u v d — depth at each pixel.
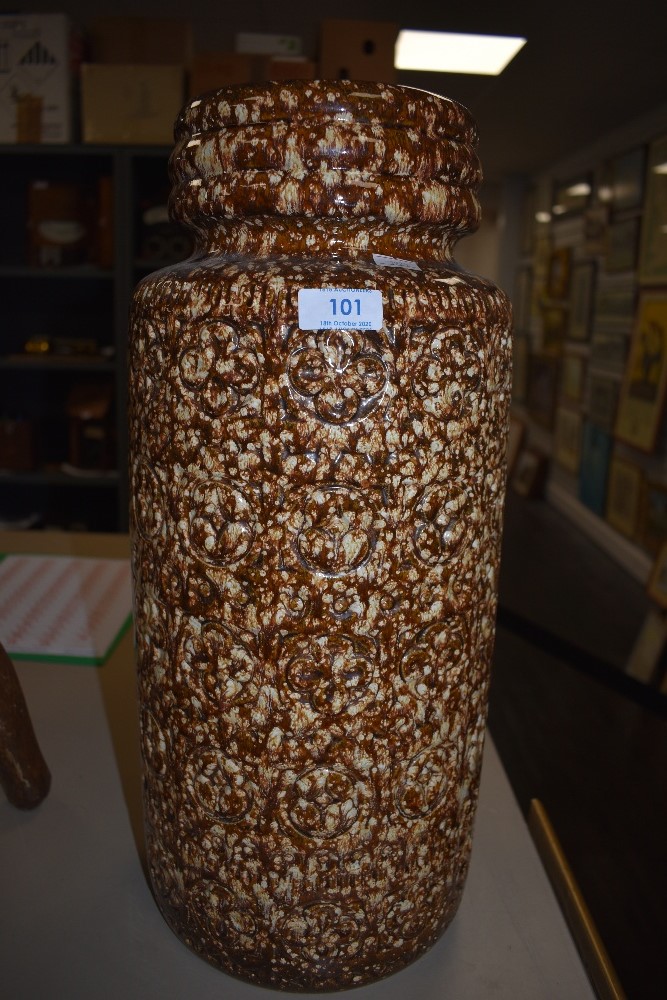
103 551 1.39
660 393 3.65
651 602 3.28
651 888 1.77
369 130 0.46
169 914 0.60
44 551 1.39
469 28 3.10
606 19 2.85
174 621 0.51
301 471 0.46
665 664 2.78
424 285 0.46
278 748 0.50
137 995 0.56
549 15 2.87
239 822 0.52
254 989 0.57
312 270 0.45
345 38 2.75
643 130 4.09
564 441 5.23
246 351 0.45
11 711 0.70
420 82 3.83
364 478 0.46
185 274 0.48
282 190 0.46
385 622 0.48
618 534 4.22
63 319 3.52
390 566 0.48
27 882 0.67
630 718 2.52
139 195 3.11
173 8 3.13
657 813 2.04
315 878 0.52
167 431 0.48
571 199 5.29
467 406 0.48
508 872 0.70
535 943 0.62
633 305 4.04
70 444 3.41
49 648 1.03
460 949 0.62
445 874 0.58
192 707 0.51
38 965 0.59
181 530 0.49
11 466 3.23
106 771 0.81
